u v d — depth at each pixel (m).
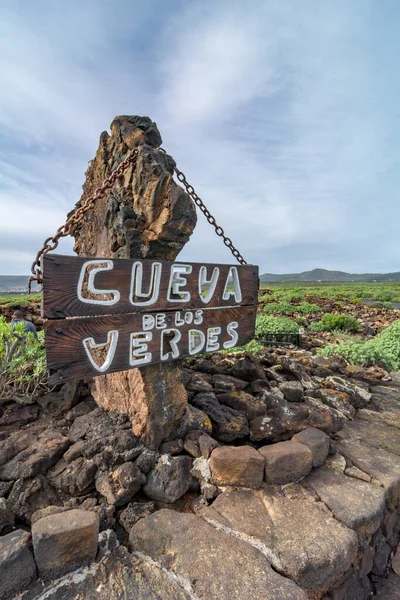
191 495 2.17
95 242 2.94
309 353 6.56
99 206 2.80
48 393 3.19
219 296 2.52
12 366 2.94
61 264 1.72
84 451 2.25
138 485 2.07
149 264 2.06
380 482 2.34
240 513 1.94
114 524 1.91
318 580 1.65
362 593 1.98
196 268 2.33
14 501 1.95
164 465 2.17
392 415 3.62
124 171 2.34
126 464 2.14
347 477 2.38
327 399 3.66
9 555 1.46
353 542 1.78
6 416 2.88
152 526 1.80
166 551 1.67
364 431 3.21
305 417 2.81
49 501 2.02
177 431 2.45
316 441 2.48
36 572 1.51
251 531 1.80
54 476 2.15
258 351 5.80
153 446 2.28
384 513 2.25
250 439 2.69
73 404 3.04
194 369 4.13
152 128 2.41
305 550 1.69
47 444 2.35
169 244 2.26
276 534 1.79
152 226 2.21
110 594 1.46
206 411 2.82
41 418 2.91
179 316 2.28
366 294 29.70
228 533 1.79
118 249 2.37
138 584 1.51
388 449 2.88
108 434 2.39
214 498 2.12
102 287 1.88
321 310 16.56
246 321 2.78
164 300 2.16
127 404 2.51
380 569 2.17
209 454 2.30
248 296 2.77
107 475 2.11
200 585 1.49
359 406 3.86
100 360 2.50
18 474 2.08
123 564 1.62
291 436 2.73
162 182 2.10
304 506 2.03
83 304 1.81
